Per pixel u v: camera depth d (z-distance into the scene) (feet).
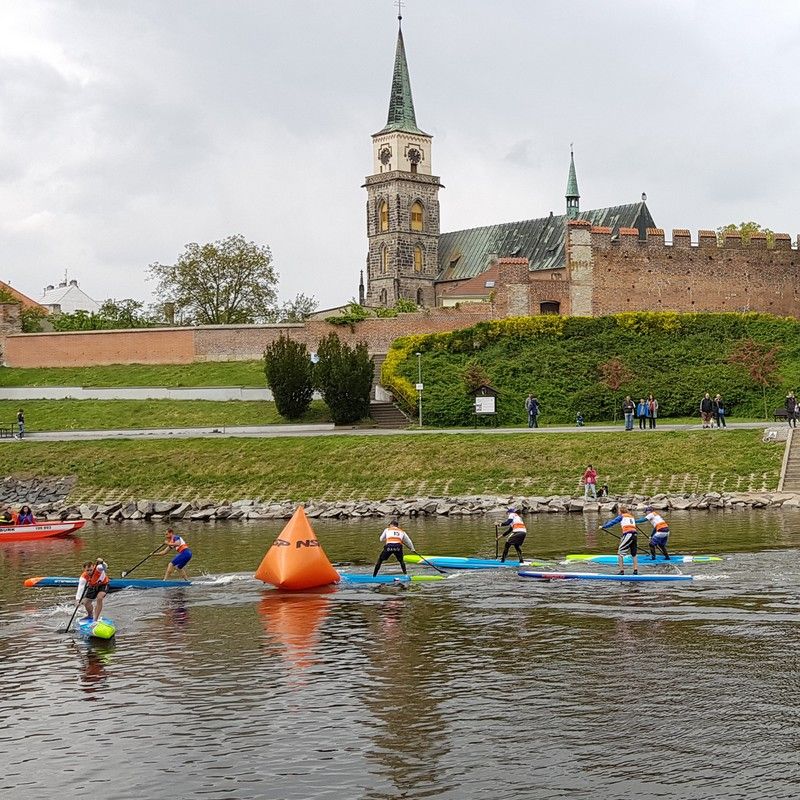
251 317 473.67
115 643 102.01
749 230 490.90
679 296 338.95
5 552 167.02
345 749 72.59
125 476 237.04
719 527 167.73
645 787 65.77
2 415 306.14
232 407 299.38
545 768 68.85
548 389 285.02
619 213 504.84
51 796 66.39
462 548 154.92
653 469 216.95
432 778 67.77
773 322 317.22
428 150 627.87
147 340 349.61
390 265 610.65
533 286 331.57
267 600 120.88
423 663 92.02
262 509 209.26
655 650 94.17
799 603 110.93
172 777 68.74
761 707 78.69
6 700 84.69
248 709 81.00
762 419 269.85
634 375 289.53
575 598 117.50
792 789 65.10
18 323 372.79
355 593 123.85
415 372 294.05
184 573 139.74
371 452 233.96
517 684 85.46
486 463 225.35
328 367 277.85
